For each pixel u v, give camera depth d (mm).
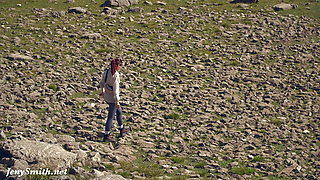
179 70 52688
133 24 74188
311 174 29188
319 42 66625
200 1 95125
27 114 36969
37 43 61469
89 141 32125
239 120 38844
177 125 37188
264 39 67375
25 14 81250
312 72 53781
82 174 25672
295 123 39094
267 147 33594
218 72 52781
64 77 48594
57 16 79625
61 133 33719
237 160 31047
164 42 64188
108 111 36000
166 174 27969
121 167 28156
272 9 86562
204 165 29734
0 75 47562
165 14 81875
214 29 72188
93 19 77500
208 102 43031
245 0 92375
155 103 42031
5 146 27141
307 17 81188
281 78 51438
